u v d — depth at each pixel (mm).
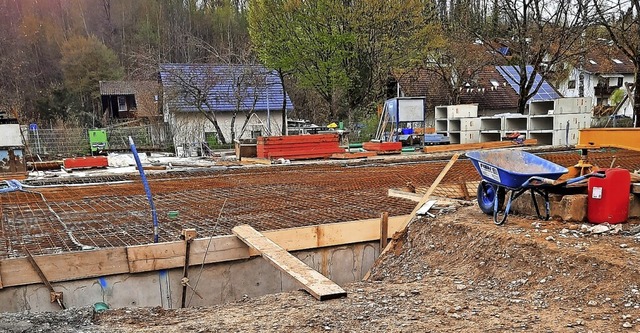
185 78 21609
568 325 2617
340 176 8883
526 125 16047
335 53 19547
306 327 2607
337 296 3088
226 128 23125
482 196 4699
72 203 6395
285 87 24234
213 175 9430
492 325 2643
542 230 3963
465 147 14406
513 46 19688
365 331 2555
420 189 6852
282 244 4461
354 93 21219
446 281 3582
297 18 19406
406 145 16062
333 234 4684
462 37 20062
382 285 3559
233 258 4258
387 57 19922
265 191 7230
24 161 10711
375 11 18688
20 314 2895
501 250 3715
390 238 4941
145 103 23938
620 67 30125
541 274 3322
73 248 4047
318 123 27016
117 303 3916
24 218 5406
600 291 2951
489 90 24828
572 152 12305
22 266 3602
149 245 3965
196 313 2992
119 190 7539
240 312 2912
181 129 20484
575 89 30922
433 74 23219
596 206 4109
